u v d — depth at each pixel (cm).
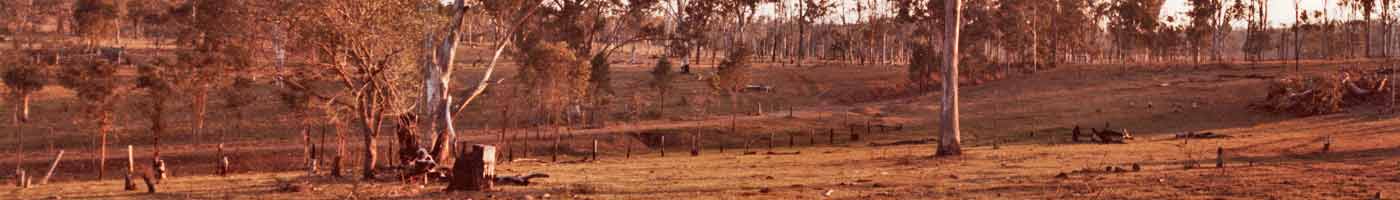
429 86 3481
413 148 3080
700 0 10394
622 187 2369
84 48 12850
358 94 3167
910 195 1988
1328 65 10981
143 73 6438
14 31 13725
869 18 14900
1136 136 6016
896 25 14988
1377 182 2030
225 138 6925
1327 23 14675
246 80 6338
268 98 8431
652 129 7069
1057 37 13450
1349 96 7525
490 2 4125
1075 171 2588
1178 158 3322
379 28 3119
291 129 7250
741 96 9938
